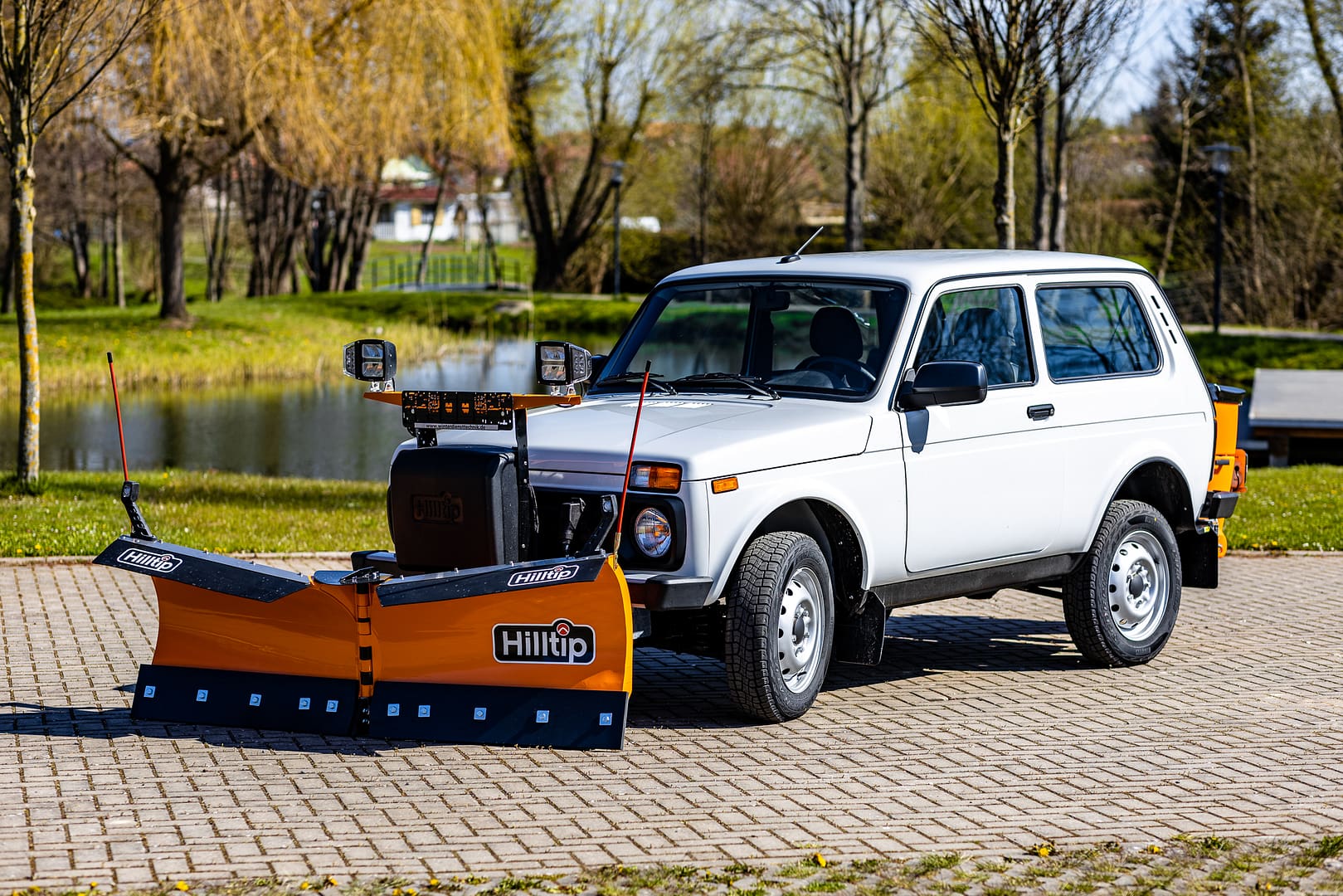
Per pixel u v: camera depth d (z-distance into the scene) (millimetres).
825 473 6645
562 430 6684
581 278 60438
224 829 5137
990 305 7512
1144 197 54312
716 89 41062
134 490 6582
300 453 22234
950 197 57250
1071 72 15352
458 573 5934
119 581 10250
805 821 5305
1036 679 7812
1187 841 5094
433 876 4660
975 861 4844
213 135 34531
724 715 6906
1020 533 7523
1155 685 7672
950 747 6379
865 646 7043
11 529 12055
